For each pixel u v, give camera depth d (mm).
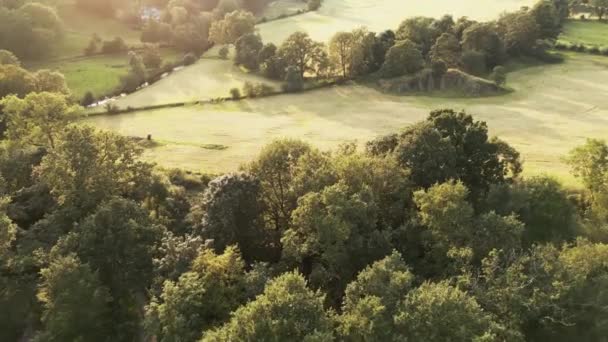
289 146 67250
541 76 137625
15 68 109750
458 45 145625
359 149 98250
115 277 57562
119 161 71312
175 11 192500
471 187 69000
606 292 49250
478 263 53344
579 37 162000
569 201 67812
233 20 173875
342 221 54781
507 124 110250
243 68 158625
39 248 57344
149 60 160250
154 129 114750
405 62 138375
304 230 57062
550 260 50812
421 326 42344
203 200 64500
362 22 194875
